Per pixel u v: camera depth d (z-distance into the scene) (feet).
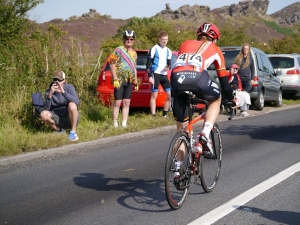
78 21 222.07
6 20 49.44
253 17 343.05
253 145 30.83
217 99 17.92
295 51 108.68
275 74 55.93
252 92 49.60
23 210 17.53
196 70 17.20
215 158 20.15
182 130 17.58
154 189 20.27
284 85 64.49
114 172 23.22
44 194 19.53
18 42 42.73
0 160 24.61
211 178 19.92
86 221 16.34
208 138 17.75
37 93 31.27
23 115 32.65
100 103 39.91
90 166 24.45
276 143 31.55
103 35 194.08
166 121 37.22
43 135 29.12
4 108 32.58
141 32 89.04
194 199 18.86
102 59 48.88
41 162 25.30
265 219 16.51
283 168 24.11
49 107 30.45
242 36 104.22
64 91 30.17
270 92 54.34
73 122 29.81
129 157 26.66
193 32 92.27
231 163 25.35
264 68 52.85
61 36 45.06
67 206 17.98
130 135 32.91
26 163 25.04
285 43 109.29
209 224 15.92
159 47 37.76
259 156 27.22
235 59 47.44
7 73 36.63
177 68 17.47
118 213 17.17
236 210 17.44
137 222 16.21
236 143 31.58
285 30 334.24
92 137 30.96
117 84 33.27
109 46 67.72
